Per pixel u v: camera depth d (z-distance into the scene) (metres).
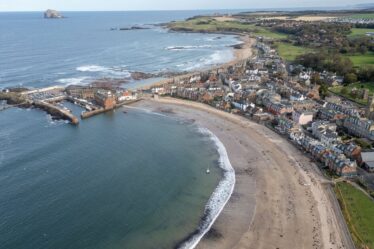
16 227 108.31
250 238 104.06
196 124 194.38
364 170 139.75
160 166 146.62
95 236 105.31
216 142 169.62
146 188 130.38
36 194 125.69
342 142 160.38
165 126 192.62
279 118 187.88
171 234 106.50
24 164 147.62
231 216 114.12
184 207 119.38
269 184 131.50
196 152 159.38
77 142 171.50
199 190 129.12
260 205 119.25
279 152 156.62
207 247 100.88
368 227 106.56
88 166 146.50
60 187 130.50
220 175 139.25
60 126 194.88
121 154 157.88
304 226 108.25
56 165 147.25
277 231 106.62
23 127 192.88
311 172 138.88
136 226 110.00
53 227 108.81
